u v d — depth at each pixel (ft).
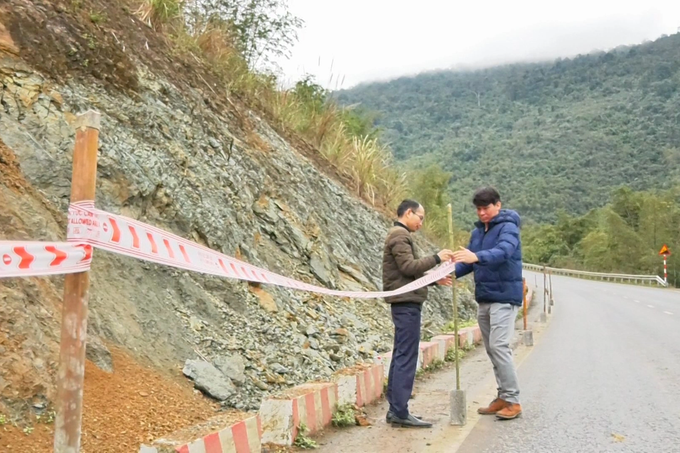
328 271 30.71
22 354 12.19
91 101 21.34
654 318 55.98
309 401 15.74
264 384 18.01
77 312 8.47
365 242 39.09
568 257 233.76
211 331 19.20
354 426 16.98
